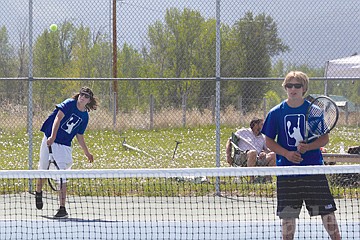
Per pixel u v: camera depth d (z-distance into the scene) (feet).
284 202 34.60
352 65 81.61
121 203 49.90
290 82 34.45
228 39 72.33
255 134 66.23
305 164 35.14
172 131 94.02
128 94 103.19
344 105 97.55
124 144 86.69
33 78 60.13
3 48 84.33
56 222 47.39
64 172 36.27
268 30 66.95
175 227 42.27
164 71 97.35
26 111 90.38
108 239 41.81
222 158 81.51
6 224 46.47
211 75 95.25
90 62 99.50
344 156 65.51
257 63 69.77
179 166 75.46
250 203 54.54
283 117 34.78
